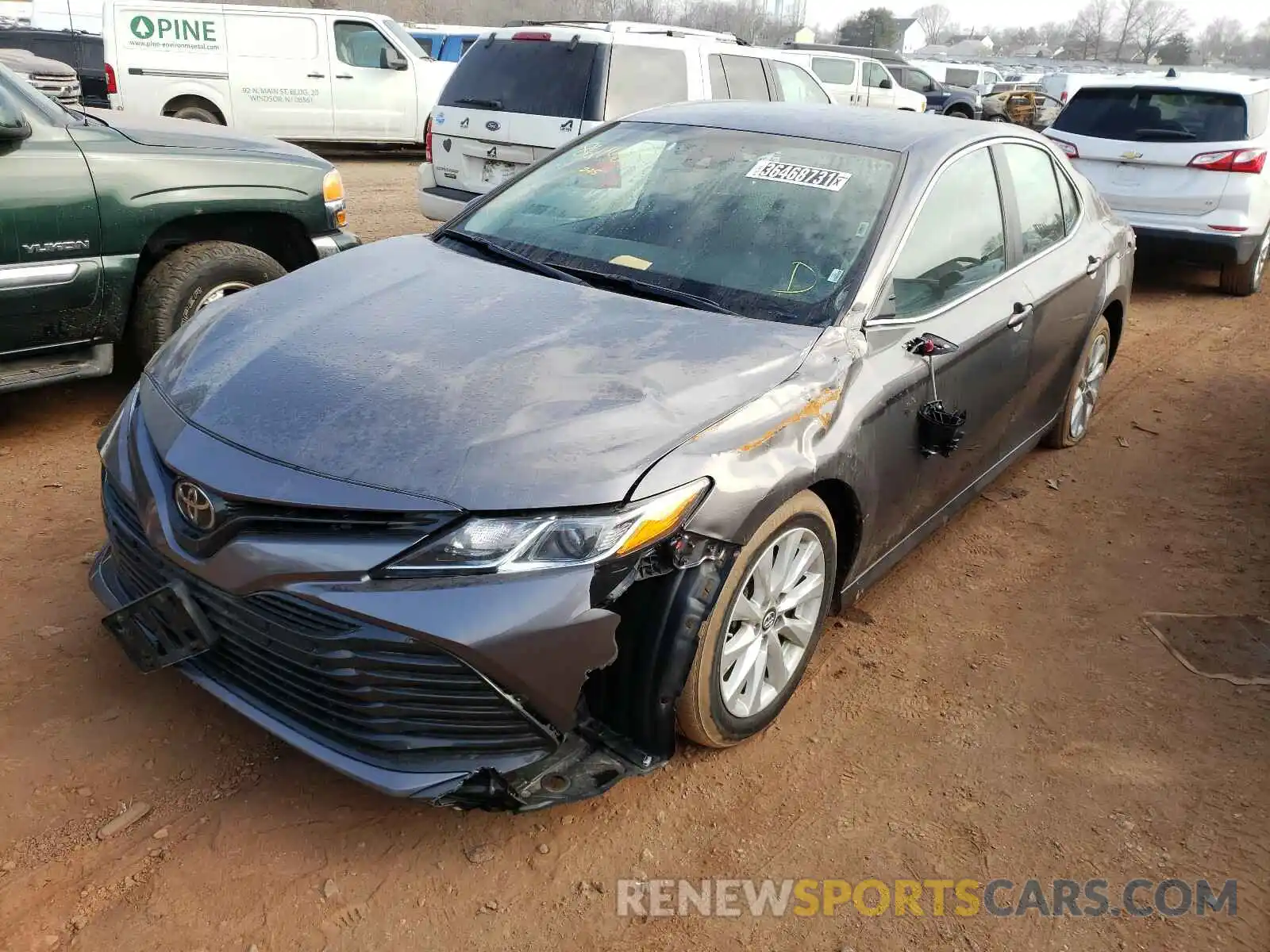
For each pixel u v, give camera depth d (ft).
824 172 11.66
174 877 7.87
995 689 10.95
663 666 8.17
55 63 37.73
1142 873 8.62
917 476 11.16
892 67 75.31
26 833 8.13
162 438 8.56
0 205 13.52
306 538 7.61
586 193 12.37
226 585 7.84
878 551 11.03
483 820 8.68
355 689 7.62
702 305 10.32
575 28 25.26
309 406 8.29
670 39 25.25
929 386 10.80
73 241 14.26
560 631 7.47
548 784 8.04
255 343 9.41
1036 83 97.04
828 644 11.58
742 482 8.30
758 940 7.77
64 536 12.50
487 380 8.52
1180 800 9.46
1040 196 14.52
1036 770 9.75
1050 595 13.01
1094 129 28.91
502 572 7.41
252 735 9.41
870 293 10.36
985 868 8.57
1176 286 30.96
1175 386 21.53
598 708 8.52
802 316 10.13
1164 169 27.81
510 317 9.73
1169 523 15.16
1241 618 12.61
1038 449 17.72
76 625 10.74
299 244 17.79
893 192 11.26
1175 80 28.30
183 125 17.06
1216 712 10.77
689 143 12.61
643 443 8.02
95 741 9.16
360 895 7.86
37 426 15.76
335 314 9.84
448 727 7.72
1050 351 14.34
